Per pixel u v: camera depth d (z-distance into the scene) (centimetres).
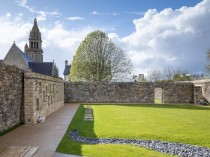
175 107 3019
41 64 5094
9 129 1401
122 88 3900
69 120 1797
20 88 1597
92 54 4575
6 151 766
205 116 2064
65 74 7862
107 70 4597
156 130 1380
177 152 987
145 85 3903
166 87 3919
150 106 3148
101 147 1005
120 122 1680
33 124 1612
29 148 802
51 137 1208
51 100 2295
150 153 941
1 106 1291
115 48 4644
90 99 3884
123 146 1025
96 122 1684
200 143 1123
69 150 966
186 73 5806
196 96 3828
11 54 5009
